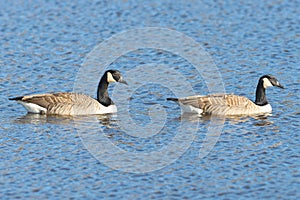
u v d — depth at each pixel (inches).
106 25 1450.5
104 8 1555.1
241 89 1128.8
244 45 1339.8
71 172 807.7
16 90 1119.6
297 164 825.5
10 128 956.6
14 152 867.4
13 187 768.3
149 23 1457.9
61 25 1451.8
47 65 1237.7
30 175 798.5
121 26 1443.2
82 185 773.3
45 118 1005.8
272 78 1037.2
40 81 1163.3
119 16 1504.7
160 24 1453.0
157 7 1562.5
